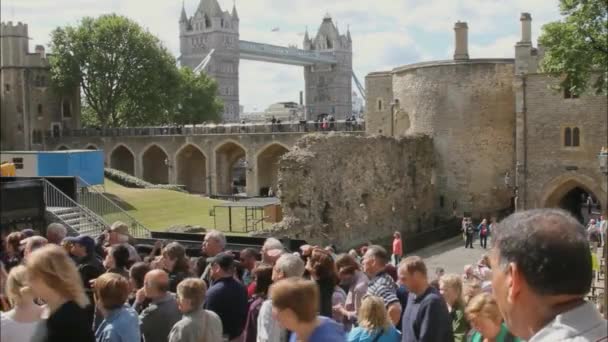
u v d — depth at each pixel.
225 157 62.94
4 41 70.25
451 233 38.84
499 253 2.92
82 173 35.28
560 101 37.84
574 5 28.95
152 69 71.12
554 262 2.71
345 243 31.69
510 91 41.34
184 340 6.77
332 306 8.56
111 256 9.62
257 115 170.25
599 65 30.00
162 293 7.71
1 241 13.12
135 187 46.12
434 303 6.95
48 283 5.24
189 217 34.09
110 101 71.00
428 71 42.53
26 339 5.24
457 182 41.94
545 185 38.53
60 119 73.19
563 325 2.69
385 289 8.36
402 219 38.19
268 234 26.19
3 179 22.77
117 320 6.67
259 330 7.17
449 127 41.94
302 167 28.62
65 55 70.12
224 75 152.12
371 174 34.62
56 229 11.59
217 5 154.00
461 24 42.78
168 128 64.81
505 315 2.91
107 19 70.38
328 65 179.38
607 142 36.69
